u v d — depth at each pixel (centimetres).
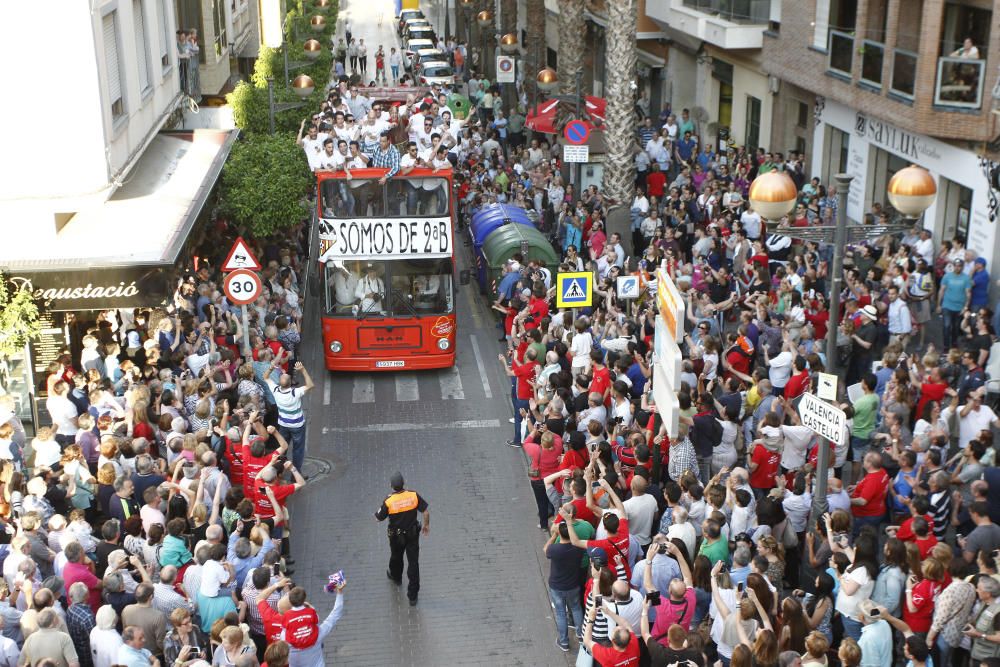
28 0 1661
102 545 1236
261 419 1502
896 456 1402
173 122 2653
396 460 1880
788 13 3047
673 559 1163
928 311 2052
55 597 1110
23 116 1703
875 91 2522
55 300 1703
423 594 1466
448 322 2220
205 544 1155
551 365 1703
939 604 1064
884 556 1141
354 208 2147
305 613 1117
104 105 1756
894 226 1217
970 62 2194
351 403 2139
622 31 2755
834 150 3009
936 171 2397
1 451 1475
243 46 4009
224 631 1023
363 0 10656
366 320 2200
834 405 1173
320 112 3138
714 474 1478
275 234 2581
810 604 1104
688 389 1482
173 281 1969
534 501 1723
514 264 2383
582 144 2777
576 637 1350
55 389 1571
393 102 3222
